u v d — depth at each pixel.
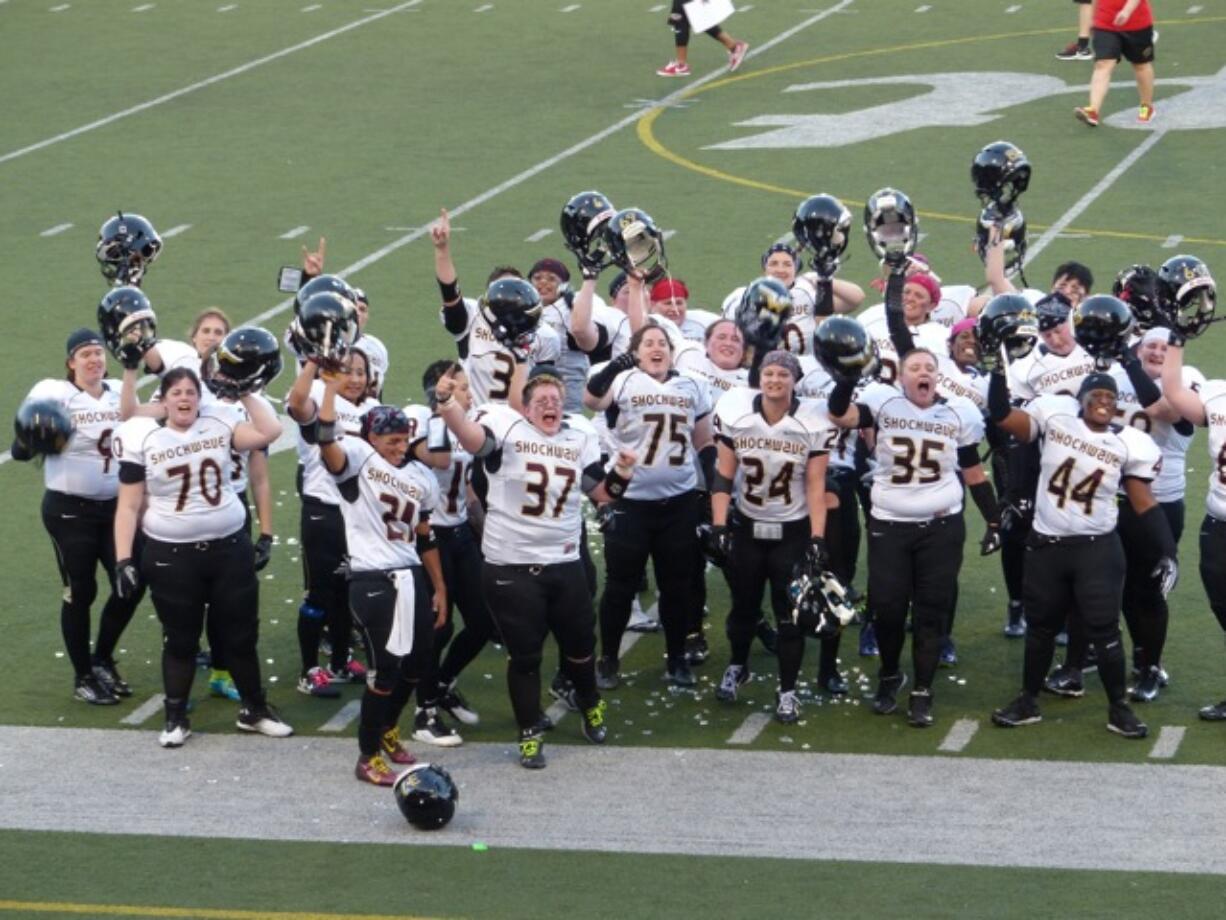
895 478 39.09
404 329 63.38
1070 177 79.19
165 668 38.59
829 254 42.31
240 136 87.94
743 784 36.91
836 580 38.91
